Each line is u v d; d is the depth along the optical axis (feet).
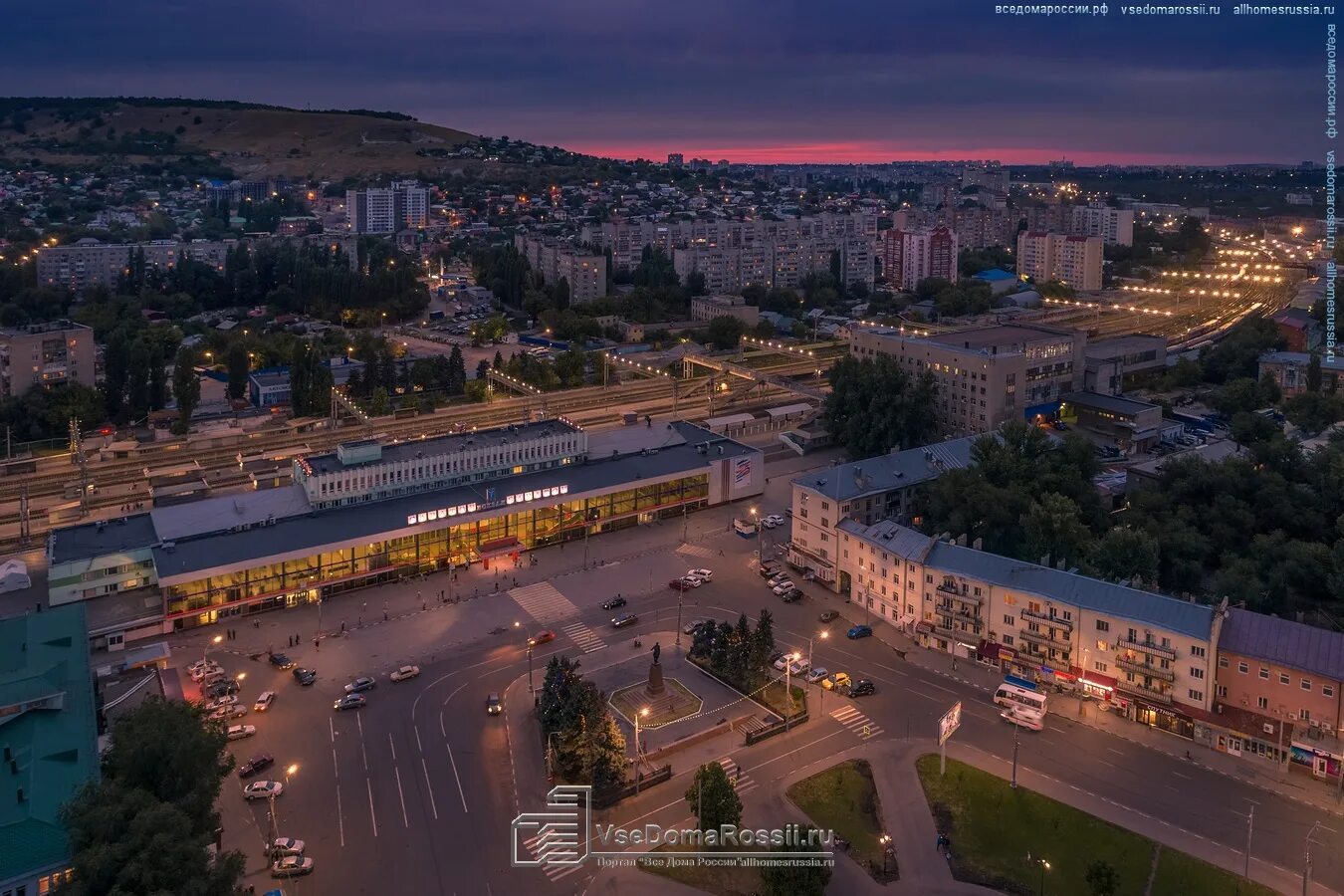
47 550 634.43
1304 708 460.55
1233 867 398.62
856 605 638.12
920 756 477.36
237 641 588.91
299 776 463.01
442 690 537.24
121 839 337.52
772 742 491.31
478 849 415.03
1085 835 420.36
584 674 550.36
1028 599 539.70
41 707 438.81
